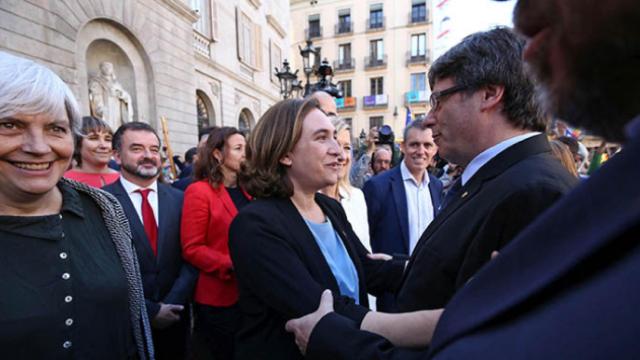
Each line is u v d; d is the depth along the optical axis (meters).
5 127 0.96
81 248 1.15
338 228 1.44
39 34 5.70
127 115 7.81
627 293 0.27
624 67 0.33
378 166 4.25
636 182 0.30
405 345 0.93
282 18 20.42
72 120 1.16
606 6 0.31
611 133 0.38
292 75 7.76
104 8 7.02
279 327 1.15
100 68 7.38
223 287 2.23
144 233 2.18
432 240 1.05
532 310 0.34
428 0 26.12
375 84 27.83
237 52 14.50
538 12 0.40
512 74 0.99
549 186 0.83
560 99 0.40
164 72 8.88
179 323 2.34
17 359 0.95
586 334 0.28
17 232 1.02
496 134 1.03
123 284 1.22
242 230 1.14
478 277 0.43
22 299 0.97
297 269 1.07
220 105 13.09
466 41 1.08
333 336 0.90
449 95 1.09
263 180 1.27
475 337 0.37
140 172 2.26
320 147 1.28
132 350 1.30
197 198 2.28
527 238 0.38
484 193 0.96
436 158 5.87
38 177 1.02
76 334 1.06
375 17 27.58
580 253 0.31
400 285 1.27
